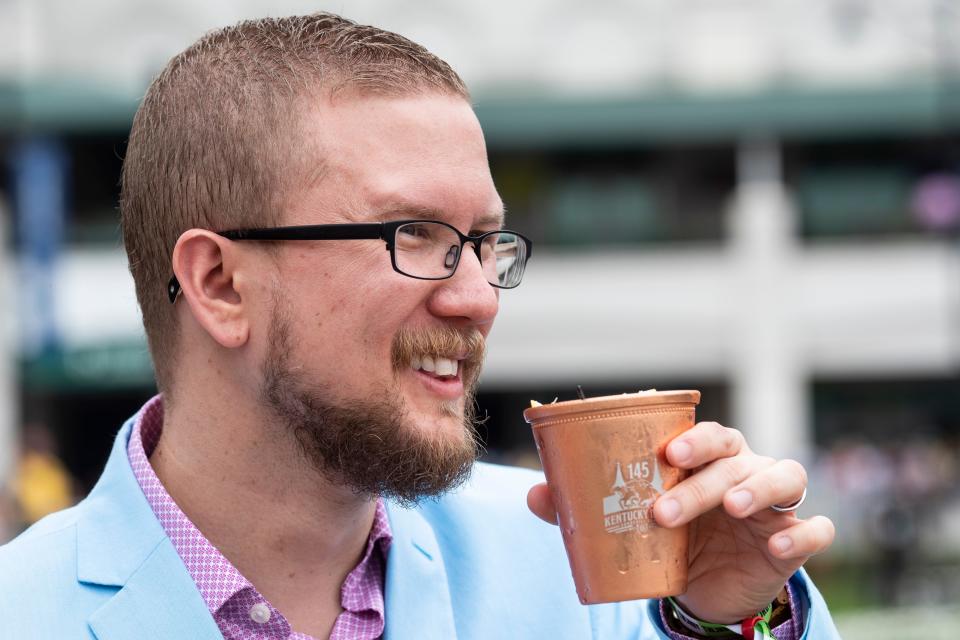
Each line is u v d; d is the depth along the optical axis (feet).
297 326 5.91
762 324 65.82
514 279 6.72
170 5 67.51
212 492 6.22
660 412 5.54
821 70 70.18
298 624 6.24
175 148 6.28
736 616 6.20
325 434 5.87
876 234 72.74
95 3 67.26
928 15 69.21
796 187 73.41
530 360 72.43
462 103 6.24
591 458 5.47
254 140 6.02
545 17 70.85
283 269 5.94
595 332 71.92
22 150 67.56
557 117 70.38
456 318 6.01
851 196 72.90
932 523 49.14
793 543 5.79
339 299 5.85
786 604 6.31
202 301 6.12
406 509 6.68
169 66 6.52
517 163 75.15
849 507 50.14
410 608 6.40
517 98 70.23
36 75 66.74
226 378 6.16
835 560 49.67
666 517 5.49
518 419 81.76
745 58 70.69
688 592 6.28
